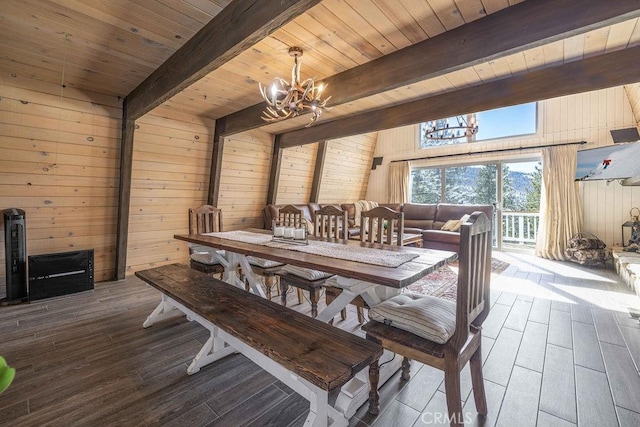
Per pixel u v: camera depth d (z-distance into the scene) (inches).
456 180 263.7
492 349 84.0
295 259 69.4
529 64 109.0
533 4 73.2
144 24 82.8
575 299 124.0
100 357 80.0
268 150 209.5
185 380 70.4
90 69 108.5
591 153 178.4
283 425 57.4
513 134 233.1
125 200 144.7
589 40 92.9
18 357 79.7
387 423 57.6
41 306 116.8
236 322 60.5
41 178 123.6
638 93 160.4
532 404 62.1
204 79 120.0
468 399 63.8
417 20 81.0
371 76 102.5
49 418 58.2
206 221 135.3
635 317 104.0
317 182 246.7
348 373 44.5
